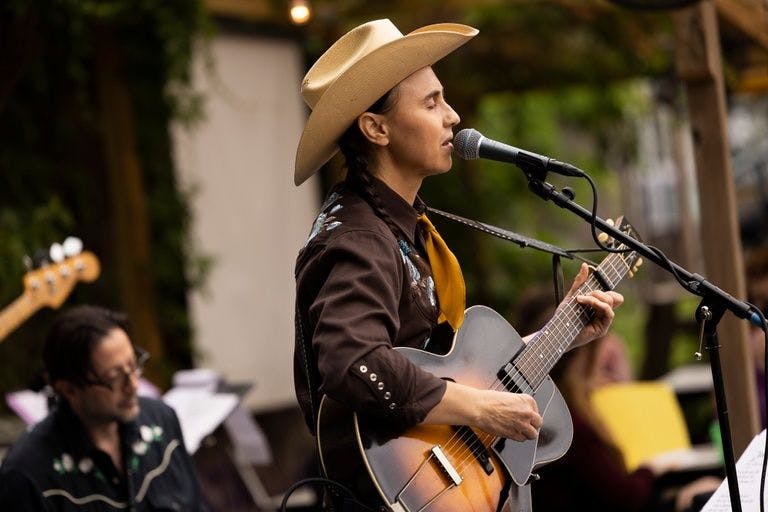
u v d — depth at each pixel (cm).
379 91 523
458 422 508
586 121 2194
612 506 978
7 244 1178
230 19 1321
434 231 552
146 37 1265
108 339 722
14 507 711
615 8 1606
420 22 1619
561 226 2600
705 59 907
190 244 1291
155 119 1283
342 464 517
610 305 594
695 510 882
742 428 895
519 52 1825
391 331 502
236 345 1325
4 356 1205
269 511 1180
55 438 729
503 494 548
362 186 530
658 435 1121
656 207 2742
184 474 768
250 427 976
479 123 2269
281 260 1377
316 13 1515
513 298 2211
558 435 580
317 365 517
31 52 1165
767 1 1254
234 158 1333
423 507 520
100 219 1295
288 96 1400
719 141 916
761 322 553
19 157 1234
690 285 559
